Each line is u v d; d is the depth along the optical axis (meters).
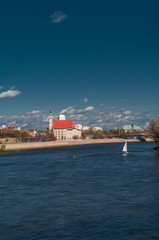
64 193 50.97
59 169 87.88
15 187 57.44
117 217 36.06
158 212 37.91
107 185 58.06
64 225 33.34
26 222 34.62
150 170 80.62
